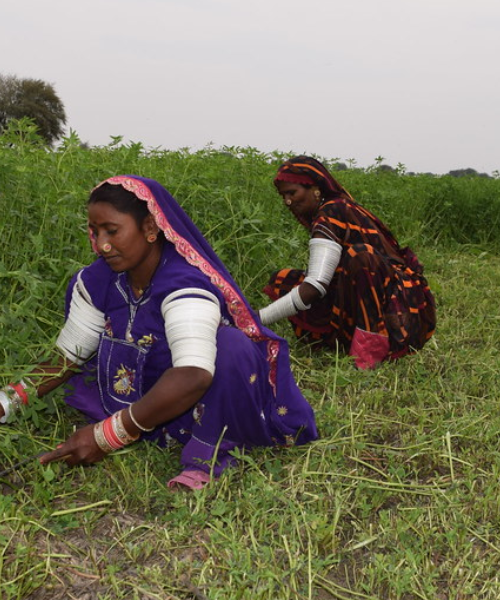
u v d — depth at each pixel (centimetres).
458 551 220
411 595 203
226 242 417
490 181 946
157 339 246
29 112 2797
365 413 318
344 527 234
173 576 199
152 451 263
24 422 261
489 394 345
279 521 224
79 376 280
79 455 237
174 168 479
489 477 266
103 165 408
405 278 387
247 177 479
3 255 322
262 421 260
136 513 232
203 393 231
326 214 381
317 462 265
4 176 330
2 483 241
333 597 200
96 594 191
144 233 229
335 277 386
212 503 231
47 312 315
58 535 214
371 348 376
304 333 402
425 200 795
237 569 198
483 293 538
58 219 339
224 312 254
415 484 262
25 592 189
